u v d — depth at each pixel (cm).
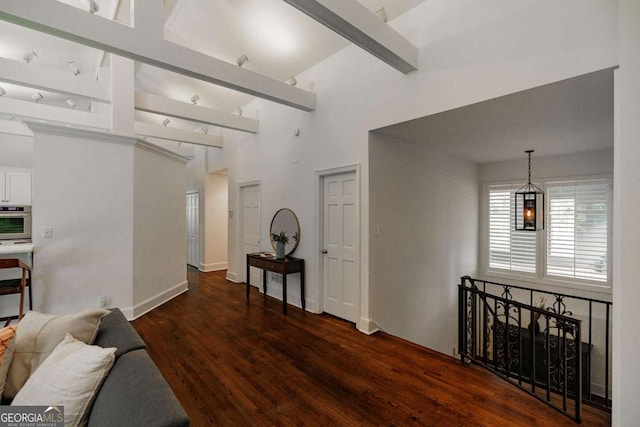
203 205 692
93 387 126
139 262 394
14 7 189
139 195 396
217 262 704
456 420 198
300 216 436
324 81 394
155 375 121
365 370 259
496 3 241
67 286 338
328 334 335
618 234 161
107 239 363
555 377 330
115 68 382
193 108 449
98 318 167
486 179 533
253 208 546
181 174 506
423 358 282
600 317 407
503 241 511
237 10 366
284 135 463
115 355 141
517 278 490
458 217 492
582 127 321
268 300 463
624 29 161
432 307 440
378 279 351
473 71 253
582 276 428
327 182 402
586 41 200
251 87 334
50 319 159
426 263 427
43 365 133
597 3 197
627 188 158
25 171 578
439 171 448
